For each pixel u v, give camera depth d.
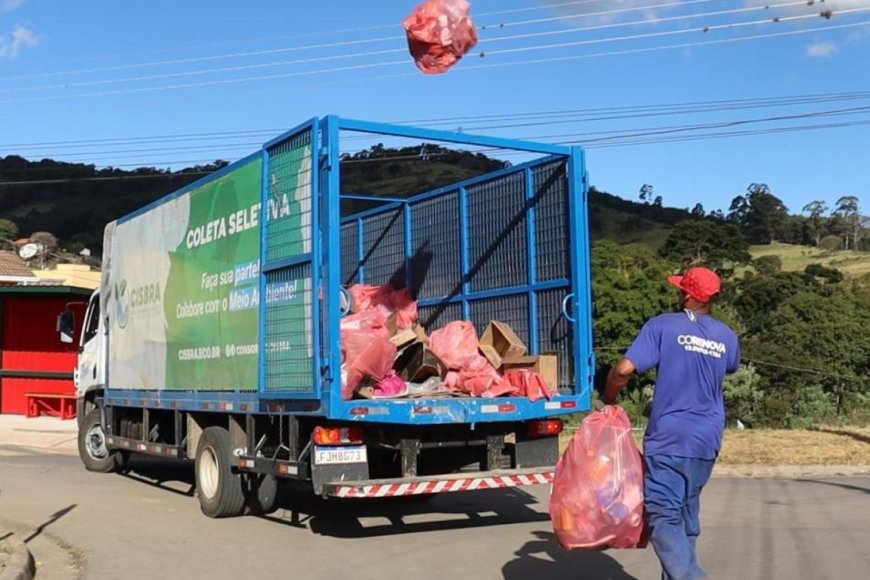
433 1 7.21
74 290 22.64
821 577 6.55
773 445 16.53
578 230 8.74
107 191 100.44
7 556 7.16
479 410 8.14
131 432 12.32
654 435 5.04
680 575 4.87
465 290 10.20
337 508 10.02
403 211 11.33
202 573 7.00
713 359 5.05
